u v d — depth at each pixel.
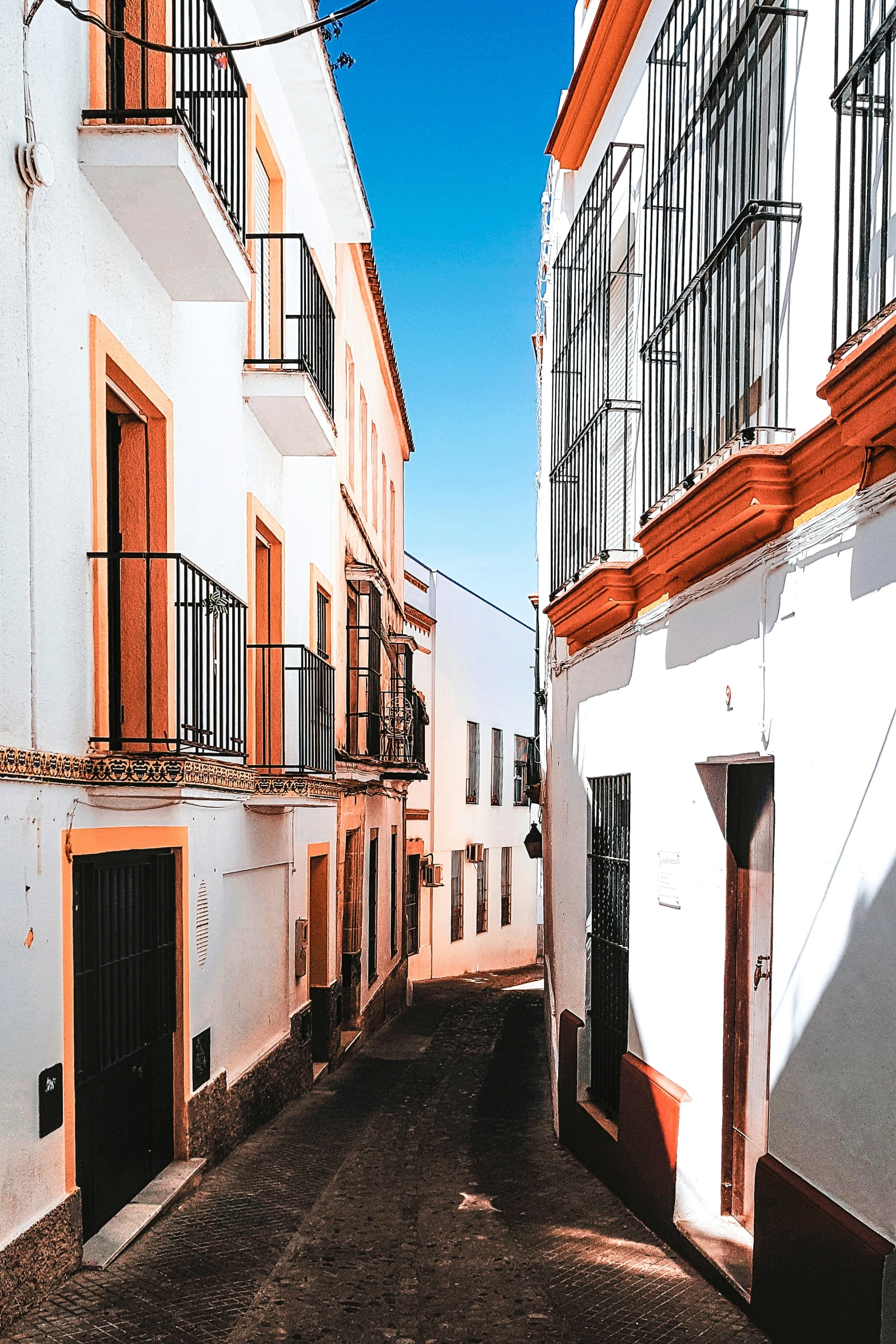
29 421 4.42
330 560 12.12
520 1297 4.79
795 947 4.26
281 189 9.60
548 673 12.25
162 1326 4.32
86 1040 5.12
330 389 9.90
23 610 4.35
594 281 7.66
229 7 7.60
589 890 7.66
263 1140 7.82
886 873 3.58
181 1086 6.38
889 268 3.84
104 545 5.24
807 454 4.13
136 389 5.80
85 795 4.92
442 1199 6.39
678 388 5.66
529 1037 14.04
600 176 7.73
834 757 3.97
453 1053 12.80
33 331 4.46
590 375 7.93
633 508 7.13
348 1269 5.12
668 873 5.83
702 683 5.38
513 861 30.55
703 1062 5.46
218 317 7.45
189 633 6.20
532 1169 7.18
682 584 5.68
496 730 29.52
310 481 10.89
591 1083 7.52
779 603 4.48
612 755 7.08
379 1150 7.71
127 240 5.61
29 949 4.34
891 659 3.60
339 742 12.48
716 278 4.95
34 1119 4.39
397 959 18.48
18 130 4.31
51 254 4.66
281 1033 9.22
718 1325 4.46
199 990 6.64
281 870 9.29
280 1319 4.50
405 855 19.75
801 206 4.45
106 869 5.37
